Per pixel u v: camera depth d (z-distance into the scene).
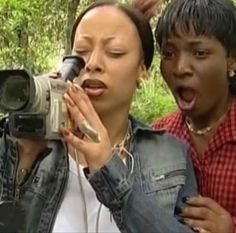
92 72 1.87
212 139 2.20
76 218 1.84
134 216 1.71
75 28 2.01
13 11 7.61
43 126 1.61
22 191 1.78
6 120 1.79
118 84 1.89
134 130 2.01
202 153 2.22
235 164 2.15
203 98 2.15
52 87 1.62
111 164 1.69
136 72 1.95
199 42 2.11
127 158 1.96
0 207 1.77
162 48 2.20
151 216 1.72
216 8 2.13
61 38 7.77
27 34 7.70
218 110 2.20
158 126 2.40
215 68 2.13
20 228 1.78
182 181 1.95
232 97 2.24
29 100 1.54
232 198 2.13
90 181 1.70
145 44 1.97
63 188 1.87
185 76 2.13
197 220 1.90
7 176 1.77
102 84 1.87
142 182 1.93
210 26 2.11
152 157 1.98
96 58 1.87
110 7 1.94
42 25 7.79
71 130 1.67
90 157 1.68
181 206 1.92
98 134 1.68
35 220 1.83
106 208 1.83
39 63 7.72
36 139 1.66
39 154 1.75
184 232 1.78
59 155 1.90
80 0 7.45
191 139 2.26
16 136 1.65
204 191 2.19
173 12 2.15
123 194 1.70
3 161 1.78
